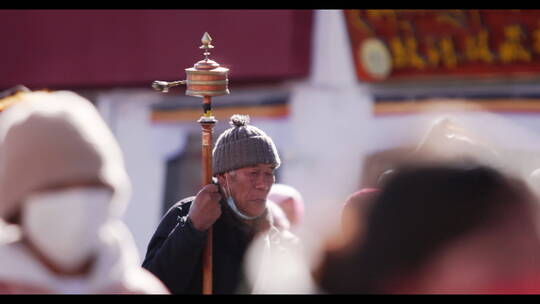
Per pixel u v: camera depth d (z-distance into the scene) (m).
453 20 18.70
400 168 3.68
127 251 3.82
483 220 3.56
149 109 22.88
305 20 20.45
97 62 23.33
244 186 7.19
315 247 4.01
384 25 19.38
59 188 3.52
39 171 3.50
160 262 6.92
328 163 20.19
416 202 3.59
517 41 18.42
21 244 3.62
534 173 4.66
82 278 3.65
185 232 6.89
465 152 3.83
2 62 24.69
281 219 7.88
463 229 3.56
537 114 18.55
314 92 20.53
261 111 21.25
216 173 7.33
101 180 3.57
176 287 6.92
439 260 3.59
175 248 6.88
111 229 3.76
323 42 20.38
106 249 3.70
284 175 20.83
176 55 22.11
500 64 18.64
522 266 3.57
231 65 21.17
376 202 3.69
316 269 3.93
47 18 24.11
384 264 3.68
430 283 3.62
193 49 21.84
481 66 18.80
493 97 18.89
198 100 22.08
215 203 6.93
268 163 7.24
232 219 7.20
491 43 18.64
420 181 3.61
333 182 19.95
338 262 3.81
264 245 7.16
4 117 3.66
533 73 18.48
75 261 3.61
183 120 22.31
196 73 7.09
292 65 20.39
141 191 22.98
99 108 23.59
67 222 3.53
